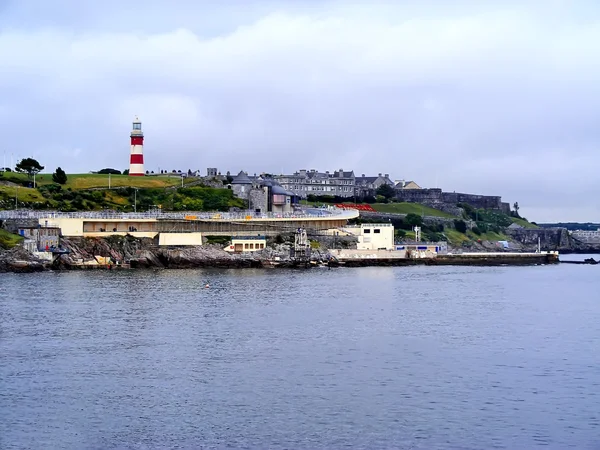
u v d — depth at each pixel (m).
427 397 97.50
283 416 90.25
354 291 197.25
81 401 94.94
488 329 142.00
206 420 88.88
